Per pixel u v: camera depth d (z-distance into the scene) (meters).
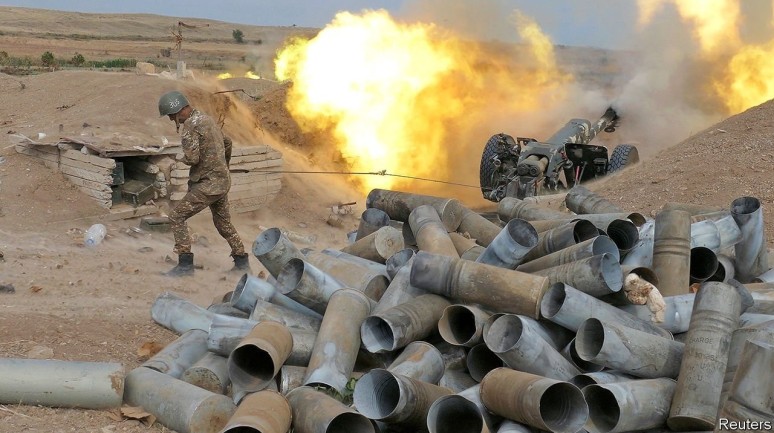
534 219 6.44
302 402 3.88
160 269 7.62
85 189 9.44
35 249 7.76
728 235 5.21
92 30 131.88
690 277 5.14
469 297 4.52
